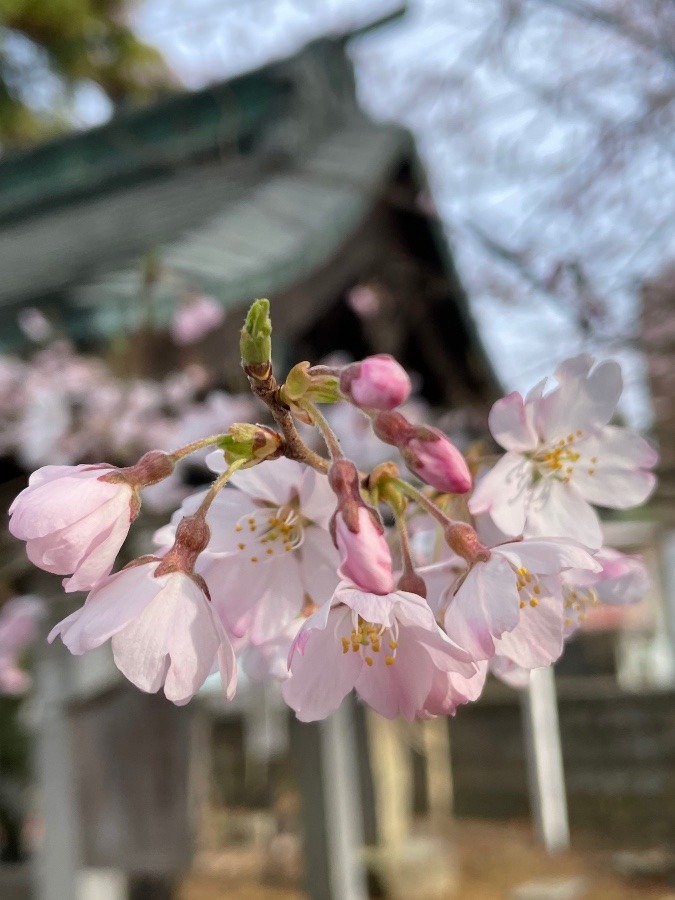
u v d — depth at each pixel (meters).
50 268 4.16
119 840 3.80
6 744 8.29
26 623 3.64
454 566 1.20
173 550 1.17
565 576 1.27
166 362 3.43
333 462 1.12
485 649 1.09
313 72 5.99
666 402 4.16
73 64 11.16
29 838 8.11
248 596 1.28
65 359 3.62
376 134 5.40
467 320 5.57
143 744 3.88
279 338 4.32
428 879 7.96
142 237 4.35
